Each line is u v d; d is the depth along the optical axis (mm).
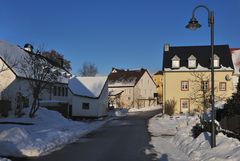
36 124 33562
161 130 31266
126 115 61344
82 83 59594
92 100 56094
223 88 58562
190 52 62469
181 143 19641
